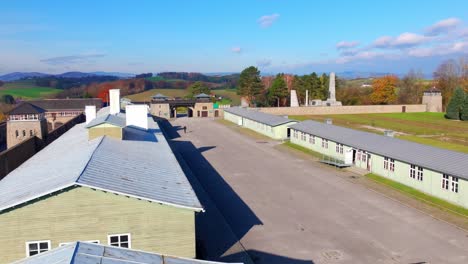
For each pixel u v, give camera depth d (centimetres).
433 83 13262
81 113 8450
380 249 2306
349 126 8231
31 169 2688
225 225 2681
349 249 2316
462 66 12694
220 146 5800
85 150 2753
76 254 1159
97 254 1191
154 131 4456
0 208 1827
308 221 2755
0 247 1869
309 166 4431
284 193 3416
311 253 2273
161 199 1994
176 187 2273
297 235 2522
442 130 7544
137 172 2372
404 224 2675
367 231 2567
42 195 1853
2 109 11025
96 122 3288
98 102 9069
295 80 13875
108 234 1950
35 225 1883
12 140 5559
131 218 1966
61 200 1891
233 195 3369
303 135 5666
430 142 6141
